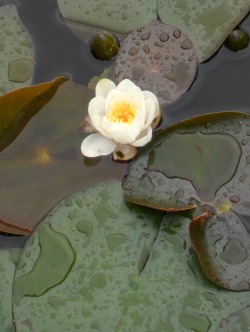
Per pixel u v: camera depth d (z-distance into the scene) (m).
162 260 1.18
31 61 1.28
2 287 1.19
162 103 1.25
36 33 1.31
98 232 1.19
